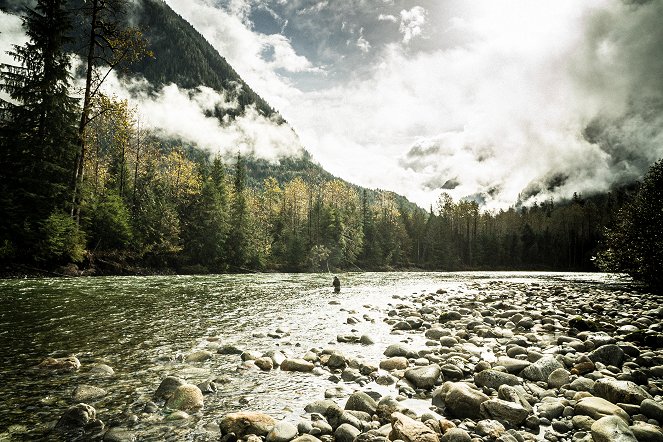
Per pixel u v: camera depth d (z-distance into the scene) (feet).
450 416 19.08
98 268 104.99
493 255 351.25
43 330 34.27
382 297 73.67
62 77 90.43
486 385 22.50
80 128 90.33
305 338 36.42
